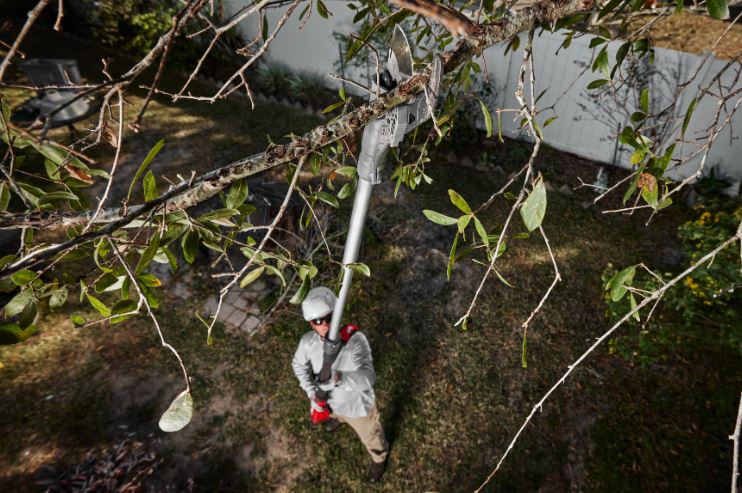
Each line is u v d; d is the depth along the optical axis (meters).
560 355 4.20
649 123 5.39
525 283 4.87
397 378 4.03
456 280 4.92
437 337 4.36
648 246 5.20
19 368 3.94
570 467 3.45
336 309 2.40
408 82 1.00
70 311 4.37
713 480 3.35
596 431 3.65
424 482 3.38
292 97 8.34
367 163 1.42
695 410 3.75
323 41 7.98
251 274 1.15
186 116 7.69
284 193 4.88
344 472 3.42
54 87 0.81
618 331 4.30
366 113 1.00
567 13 1.10
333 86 8.43
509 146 6.78
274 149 0.99
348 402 2.89
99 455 3.39
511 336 4.36
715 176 5.52
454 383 4.00
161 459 3.38
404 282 4.89
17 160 1.01
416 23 1.66
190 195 0.97
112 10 8.58
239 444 3.56
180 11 0.78
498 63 6.27
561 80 6.04
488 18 1.31
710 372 3.97
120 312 0.94
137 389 3.88
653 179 0.97
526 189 0.90
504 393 3.93
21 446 3.43
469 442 3.61
